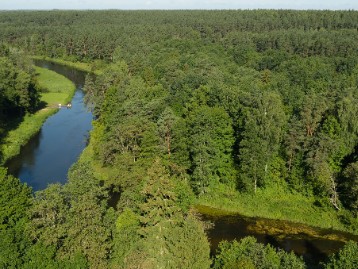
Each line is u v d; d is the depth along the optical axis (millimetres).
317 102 68062
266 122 65188
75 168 55500
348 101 64812
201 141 65562
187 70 118562
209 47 159375
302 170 66125
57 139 99188
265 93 74000
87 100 118938
